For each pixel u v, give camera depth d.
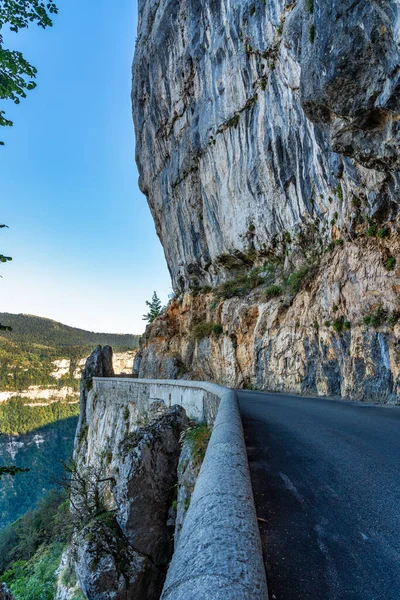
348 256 14.71
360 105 9.60
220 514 1.84
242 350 23.88
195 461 7.04
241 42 21.61
